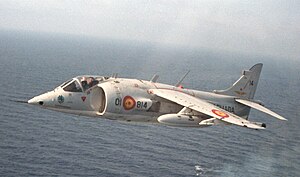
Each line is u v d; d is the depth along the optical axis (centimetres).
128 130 7381
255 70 3831
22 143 5981
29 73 14362
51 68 16962
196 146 6606
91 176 4994
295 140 7306
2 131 6481
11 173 4834
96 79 2925
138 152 6088
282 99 12175
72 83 2852
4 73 13662
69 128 7150
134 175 5156
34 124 7156
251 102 3641
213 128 7900
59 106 2789
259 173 5538
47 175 4875
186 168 5562
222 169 5616
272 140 7225
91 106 2867
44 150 5772
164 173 5322
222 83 14538
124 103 2880
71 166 5253
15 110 8012
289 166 5909
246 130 7844
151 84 3158
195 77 16088
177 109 3127
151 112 3031
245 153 6406
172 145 6588
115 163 5522
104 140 6588
